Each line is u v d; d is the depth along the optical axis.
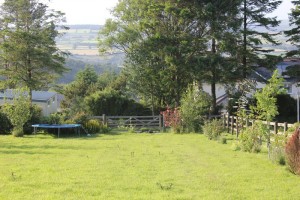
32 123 28.62
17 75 44.81
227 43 38.69
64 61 48.16
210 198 9.79
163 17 43.84
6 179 11.72
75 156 16.55
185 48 39.78
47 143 22.25
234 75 39.31
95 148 19.66
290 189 10.80
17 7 47.06
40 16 48.19
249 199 9.79
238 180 11.80
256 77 42.16
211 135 24.61
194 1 40.28
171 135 28.23
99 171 13.05
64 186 10.90
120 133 30.19
